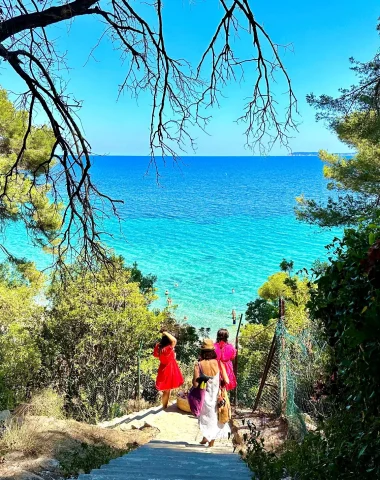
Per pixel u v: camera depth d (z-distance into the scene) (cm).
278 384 855
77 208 471
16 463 473
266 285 2025
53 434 589
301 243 5428
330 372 392
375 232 307
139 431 803
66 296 1238
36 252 3506
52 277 558
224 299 3512
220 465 520
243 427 826
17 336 1229
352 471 268
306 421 705
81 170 445
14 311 1263
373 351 239
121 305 1320
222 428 750
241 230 6444
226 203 9681
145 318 1291
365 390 266
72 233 480
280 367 814
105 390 1287
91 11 383
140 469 480
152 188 12762
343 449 284
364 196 1349
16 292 1307
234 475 456
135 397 1420
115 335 1264
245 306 3350
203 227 6762
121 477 428
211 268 4403
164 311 1720
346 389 345
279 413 838
